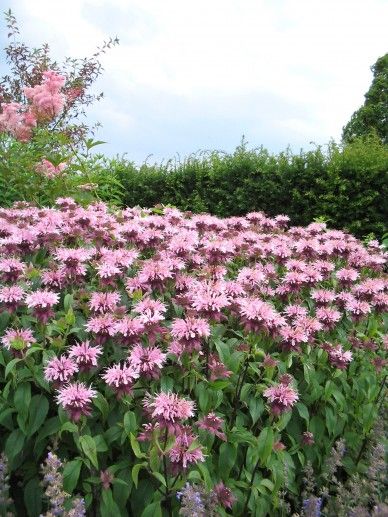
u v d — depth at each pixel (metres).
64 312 3.62
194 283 3.87
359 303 4.30
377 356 4.42
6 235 4.38
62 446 3.23
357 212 10.27
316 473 3.85
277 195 11.14
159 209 6.24
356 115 24.72
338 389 4.02
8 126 7.88
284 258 4.92
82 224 4.70
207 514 2.81
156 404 2.72
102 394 3.26
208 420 2.98
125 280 4.10
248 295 4.00
